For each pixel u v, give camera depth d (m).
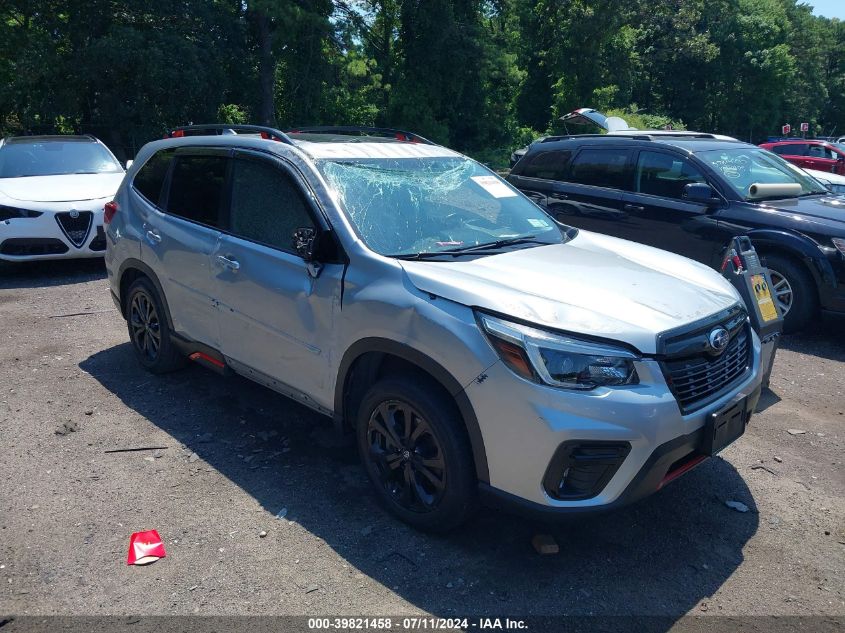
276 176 3.98
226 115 29.61
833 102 83.50
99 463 3.96
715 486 3.85
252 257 3.97
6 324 6.45
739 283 4.27
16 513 3.46
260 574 3.03
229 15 25.34
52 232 7.91
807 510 3.63
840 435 4.51
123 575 3.01
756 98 55.84
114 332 6.26
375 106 33.09
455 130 36.59
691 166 6.93
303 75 28.55
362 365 3.52
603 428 2.76
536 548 3.22
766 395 5.17
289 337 3.79
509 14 39.19
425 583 2.99
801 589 3.01
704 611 2.86
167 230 4.64
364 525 3.40
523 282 3.21
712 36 52.94
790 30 67.81
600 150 7.69
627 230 7.29
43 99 22.20
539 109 43.00
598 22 37.06
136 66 21.94
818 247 6.07
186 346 4.65
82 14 22.23
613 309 3.05
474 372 2.92
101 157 9.63
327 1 28.30
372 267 3.39
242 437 4.30
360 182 3.85
